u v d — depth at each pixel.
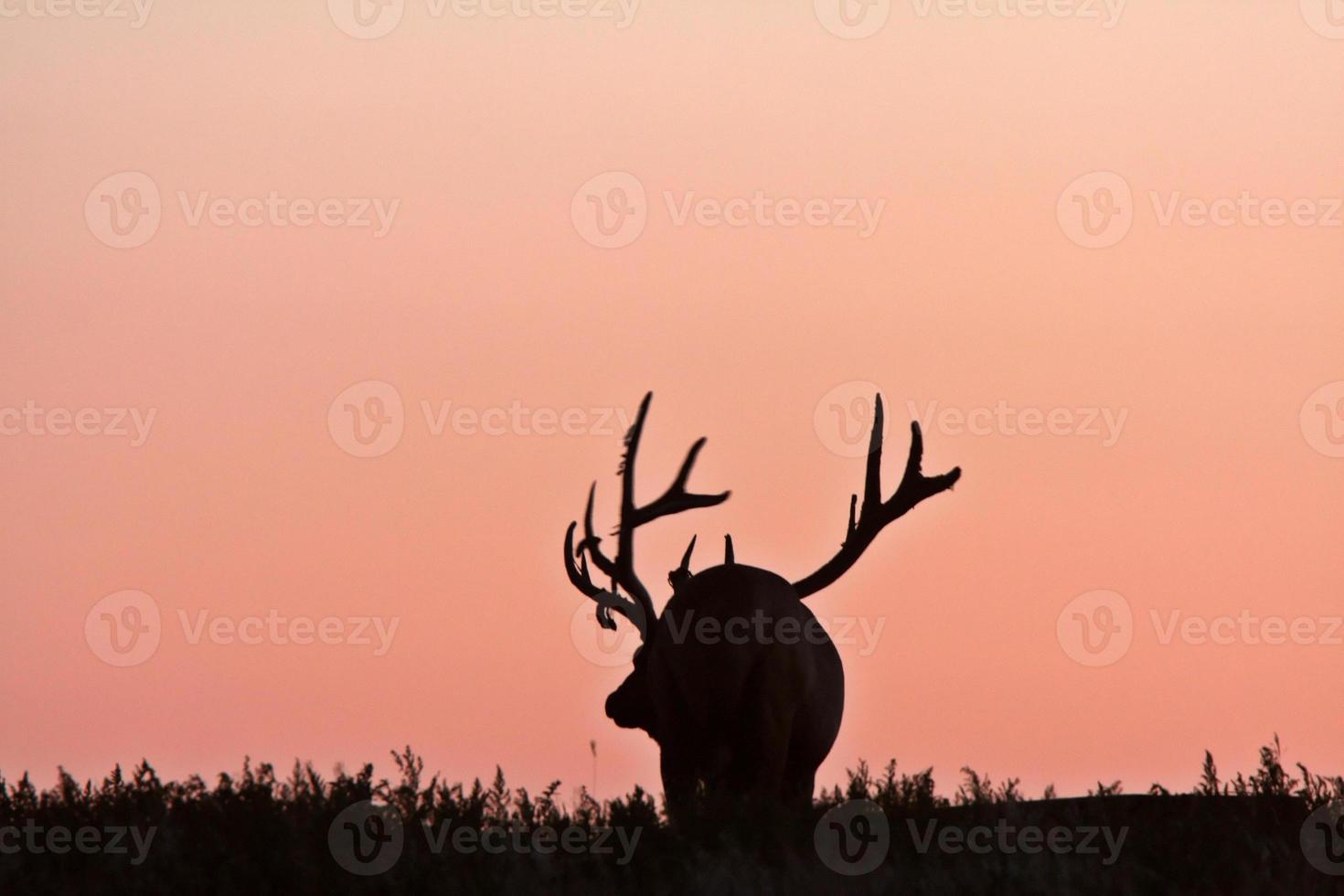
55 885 32.50
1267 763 39.53
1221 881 34.12
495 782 38.22
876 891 33.06
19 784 38.25
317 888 32.56
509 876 32.88
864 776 40.16
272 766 38.12
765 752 39.78
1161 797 39.50
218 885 32.56
